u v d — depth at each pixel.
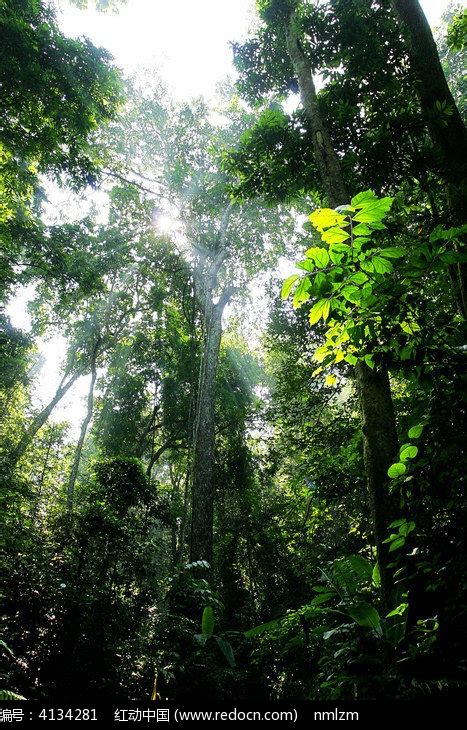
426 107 5.55
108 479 10.95
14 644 5.34
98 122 11.83
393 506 3.56
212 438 13.66
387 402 4.17
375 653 2.66
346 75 6.52
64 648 5.62
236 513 18.70
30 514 9.75
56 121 10.58
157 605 8.80
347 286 2.18
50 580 6.36
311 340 11.23
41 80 9.62
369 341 2.41
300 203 13.52
